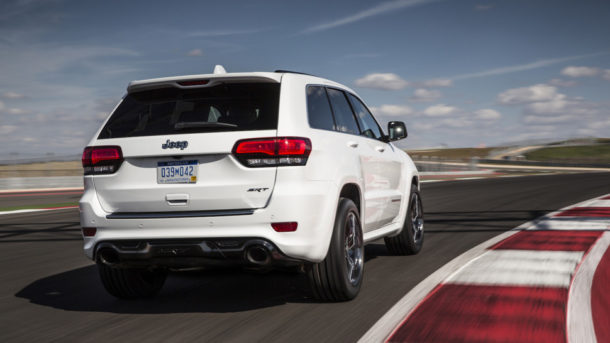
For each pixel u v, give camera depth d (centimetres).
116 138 379
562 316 335
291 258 352
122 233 369
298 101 375
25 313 393
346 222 393
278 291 437
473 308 359
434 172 3372
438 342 295
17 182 2405
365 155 452
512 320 329
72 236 832
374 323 337
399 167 548
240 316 366
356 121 473
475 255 557
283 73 385
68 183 2634
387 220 514
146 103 391
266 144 349
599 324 318
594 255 529
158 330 341
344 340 308
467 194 1492
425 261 543
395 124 534
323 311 371
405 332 315
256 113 362
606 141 8775
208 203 356
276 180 348
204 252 354
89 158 384
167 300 421
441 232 748
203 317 367
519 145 8325
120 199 374
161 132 369
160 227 361
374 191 471
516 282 428
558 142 8281
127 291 418
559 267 479
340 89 462
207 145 354
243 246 348
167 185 363
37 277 532
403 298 396
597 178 2267
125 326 353
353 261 408
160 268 397
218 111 370
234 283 474
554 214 920
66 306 412
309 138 363
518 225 793
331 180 376
